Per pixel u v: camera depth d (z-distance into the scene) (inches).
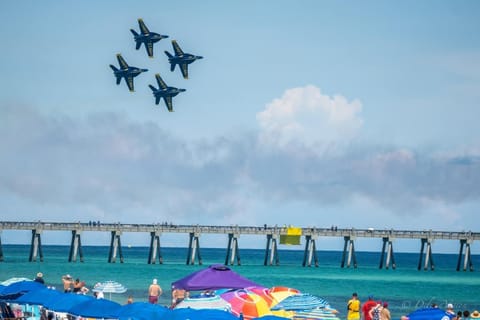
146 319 2837.1
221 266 3772.1
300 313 3481.8
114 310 3191.4
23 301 3499.0
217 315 2780.5
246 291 3508.9
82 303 3250.5
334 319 3474.4
